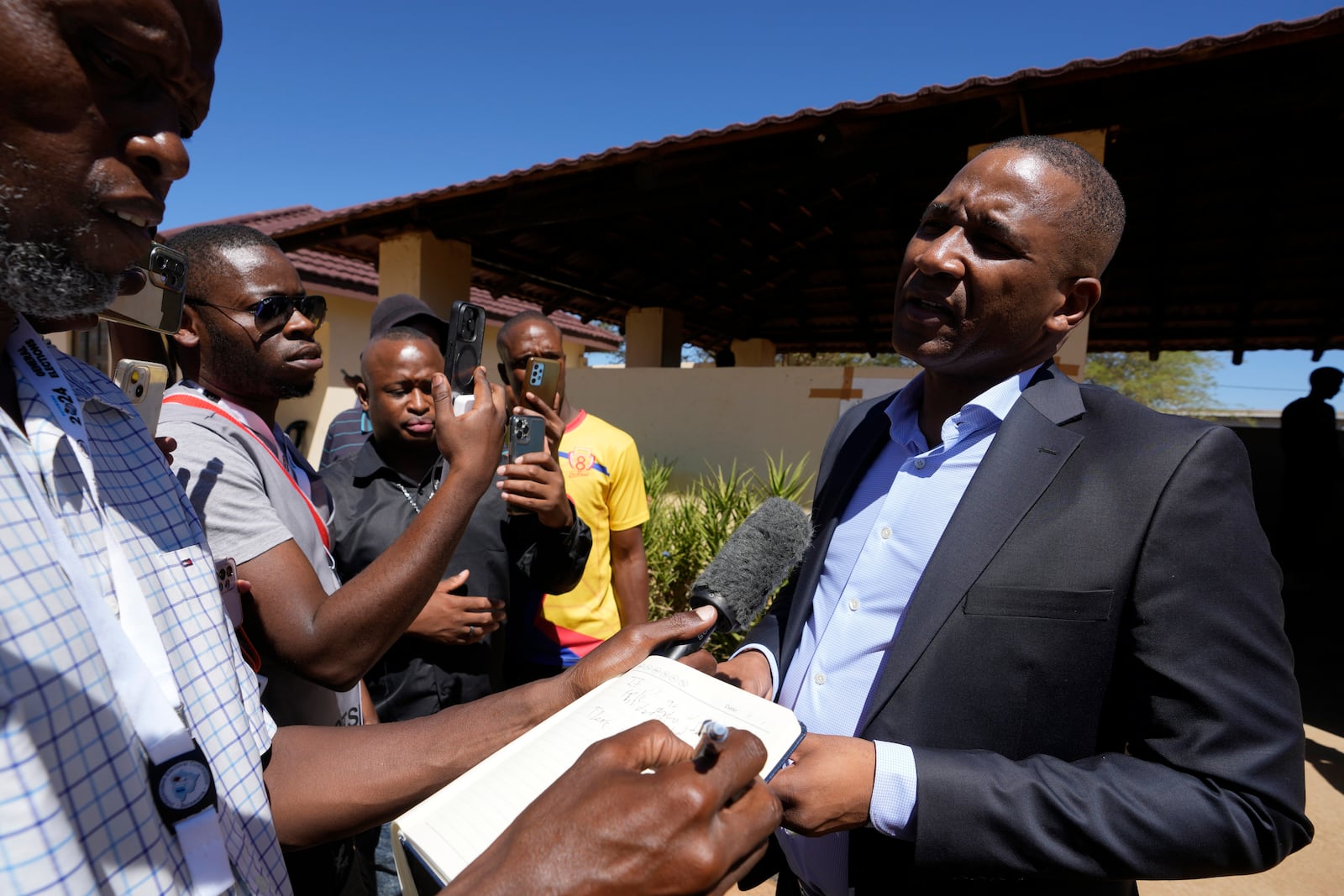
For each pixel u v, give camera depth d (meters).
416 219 6.60
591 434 2.88
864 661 1.34
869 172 5.27
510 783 0.87
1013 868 0.99
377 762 1.11
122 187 0.68
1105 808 0.96
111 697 0.71
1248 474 1.09
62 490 0.76
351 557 2.12
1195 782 0.97
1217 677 0.98
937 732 1.14
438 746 1.12
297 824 1.09
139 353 1.66
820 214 7.93
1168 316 10.61
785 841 1.51
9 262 0.66
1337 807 3.33
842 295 10.85
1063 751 1.10
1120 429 1.17
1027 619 1.11
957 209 1.22
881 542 1.38
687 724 0.93
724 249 8.66
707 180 5.62
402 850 0.85
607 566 2.82
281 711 1.59
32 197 0.64
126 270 0.75
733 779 0.67
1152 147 5.57
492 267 8.32
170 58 0.68
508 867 0.65
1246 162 5.80
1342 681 4.87
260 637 1.40
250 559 1.38
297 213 11.66
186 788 0.77
